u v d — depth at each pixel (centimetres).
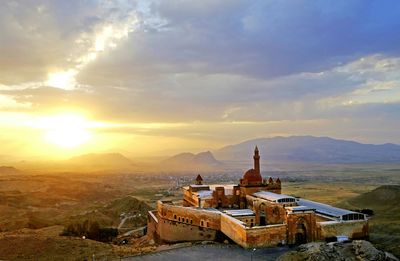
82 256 8300
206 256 7450
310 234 8181
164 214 10912
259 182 11256
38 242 9319
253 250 7731
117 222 16625
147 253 7938
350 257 6319
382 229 9669
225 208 11025
